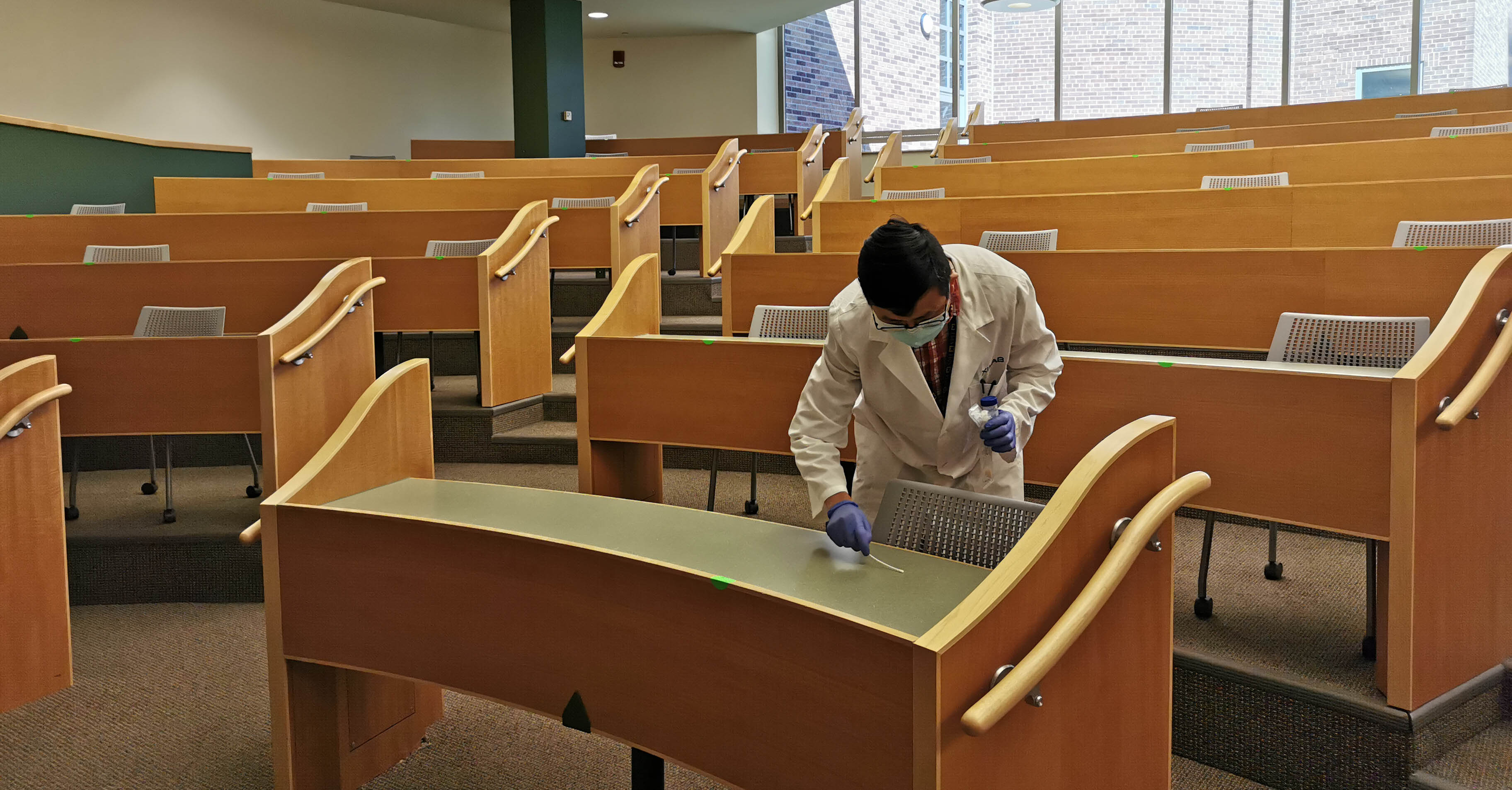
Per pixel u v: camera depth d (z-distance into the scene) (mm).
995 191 6109
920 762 1260
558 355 5777
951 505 1766
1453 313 2102
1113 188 5887
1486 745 2137
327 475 2131
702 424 3170
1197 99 12000
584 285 6648
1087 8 12375
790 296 4375
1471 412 2098
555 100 11047
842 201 5027
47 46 9125
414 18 12023
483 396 4727
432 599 1922
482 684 1878
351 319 3838
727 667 1548
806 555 1712
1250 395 2324
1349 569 2965
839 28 13320
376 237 5582
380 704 2354
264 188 6973
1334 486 2189
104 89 9539
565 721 1774
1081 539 1455
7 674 2670
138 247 5398
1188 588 2816
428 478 2457
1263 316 3412
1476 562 2154
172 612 3453
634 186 6312
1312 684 2178
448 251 5395
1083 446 2660
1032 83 12695
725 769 1562
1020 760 1401
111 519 3736
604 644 1714
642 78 13289
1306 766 2176
